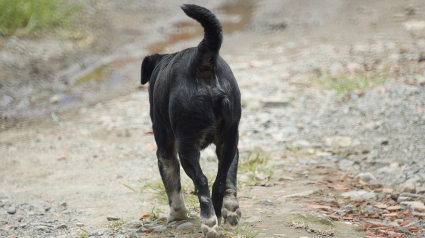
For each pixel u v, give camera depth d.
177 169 6.86
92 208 8.25
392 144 10.55
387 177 9.06
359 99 13.07
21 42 18.16
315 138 11.20
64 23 19.80
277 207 7.40
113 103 14.63
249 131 11.81
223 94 5.85
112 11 21.44
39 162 11.12
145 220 7.37
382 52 16.03
